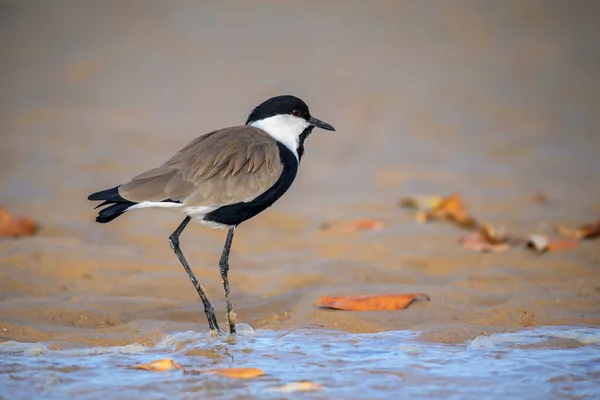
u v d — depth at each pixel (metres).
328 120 23.77
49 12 35.62
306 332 9.70
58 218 15.40
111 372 8.31
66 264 12.23
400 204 16.50
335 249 13.57
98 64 29.41
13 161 19.94
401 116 24.08
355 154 20.98
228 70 28.41
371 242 13.75
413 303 10.76
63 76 28.41
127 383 8.00
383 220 15.48
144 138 21.92
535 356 8.78
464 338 9.47
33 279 11.59
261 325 10.25
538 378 8.12
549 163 20.22
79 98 26.03
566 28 33.19
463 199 17.11
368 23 33.69
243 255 13.48
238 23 33.69
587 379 8.08
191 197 9.71
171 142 21.58
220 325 10.26
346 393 7.76
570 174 19.30
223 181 9.87
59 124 23.33
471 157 20.67
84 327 10.09
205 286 11.66
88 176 18.72
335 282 11.84
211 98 25.66
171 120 23.55
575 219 15.42
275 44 31.14
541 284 11.77
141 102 25.47
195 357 8.84
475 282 11.88
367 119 23.86
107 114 24.27
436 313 10.38
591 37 32.06
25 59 30.28
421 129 23.05
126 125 23.12
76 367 8.47
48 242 13.20
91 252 12.73
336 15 34.75
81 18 34.88
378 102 25.22
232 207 9.95
